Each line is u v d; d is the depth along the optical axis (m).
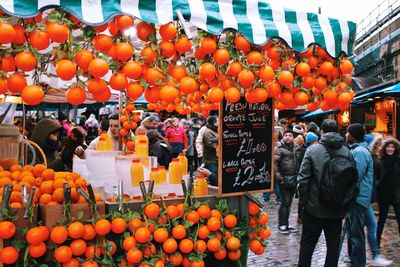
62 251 2.65
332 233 4.51
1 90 2.32
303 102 3.17
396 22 13.52
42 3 2.19
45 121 5.51
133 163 3.30
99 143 3.70
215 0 2.72
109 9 2.36
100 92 2.53
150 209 3.06
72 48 2.45
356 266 5.08
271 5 2.92
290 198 7.38
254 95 3.05
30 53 2.30
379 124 12.89
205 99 3.66
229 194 3.61
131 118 5.84
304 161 4.50
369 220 5.61
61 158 5.02
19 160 4.70
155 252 3.03
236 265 3.54
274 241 6.84
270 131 3.90
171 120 12.00
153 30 2.70
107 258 2.83
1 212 2.57
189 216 3.24
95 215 2.84
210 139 8.12
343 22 3.18
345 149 4.45
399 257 5.92
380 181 6.12
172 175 3.46
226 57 2.81
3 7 2.07
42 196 2.82
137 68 2.56
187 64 3.45
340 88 3.26
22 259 2.67
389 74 13.88
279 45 3.05
